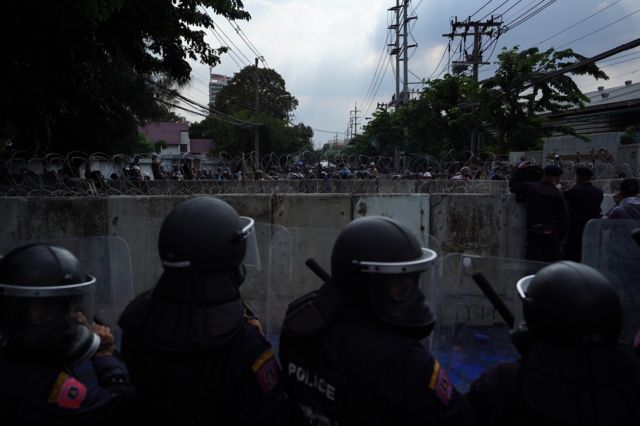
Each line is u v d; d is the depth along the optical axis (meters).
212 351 1.57
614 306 1.45
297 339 1.63
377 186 13.00
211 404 1.57
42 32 10.17
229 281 1.72
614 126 29.52
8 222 4.91
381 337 1.49
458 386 2.99
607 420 1.36
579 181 5.48
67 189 5.66
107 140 17.75
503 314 2.08
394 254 1.52
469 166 12.20
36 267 1.55
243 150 46.44
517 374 1.54
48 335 1.53
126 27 11.57
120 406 1.73
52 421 1.50
